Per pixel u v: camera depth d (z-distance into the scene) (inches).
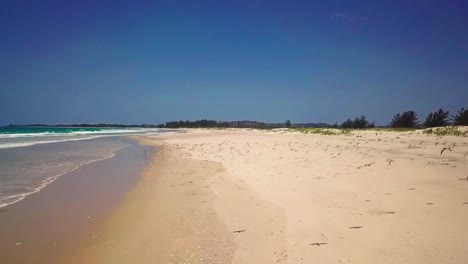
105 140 1581.0
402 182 365.1
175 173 550.3
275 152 771.4
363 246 209.6
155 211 329.1
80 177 514.0
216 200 355.3
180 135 2215.8
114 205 353.1
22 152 848.3
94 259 223.6
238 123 6348.4
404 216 255.9
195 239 250.7
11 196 384.8
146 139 1707.7
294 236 236.2
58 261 221.0
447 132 1083.9
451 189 325.1
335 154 653.9
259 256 213.3
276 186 392.2
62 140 1455.5
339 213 274.2
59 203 358.9
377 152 656.4
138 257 225.0
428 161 499.2
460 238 211.0
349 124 2576.3
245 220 283.4
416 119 2110.0
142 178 510.3
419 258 188.4
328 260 195.6
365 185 362.3
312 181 402.6
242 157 719.1
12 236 263.9
